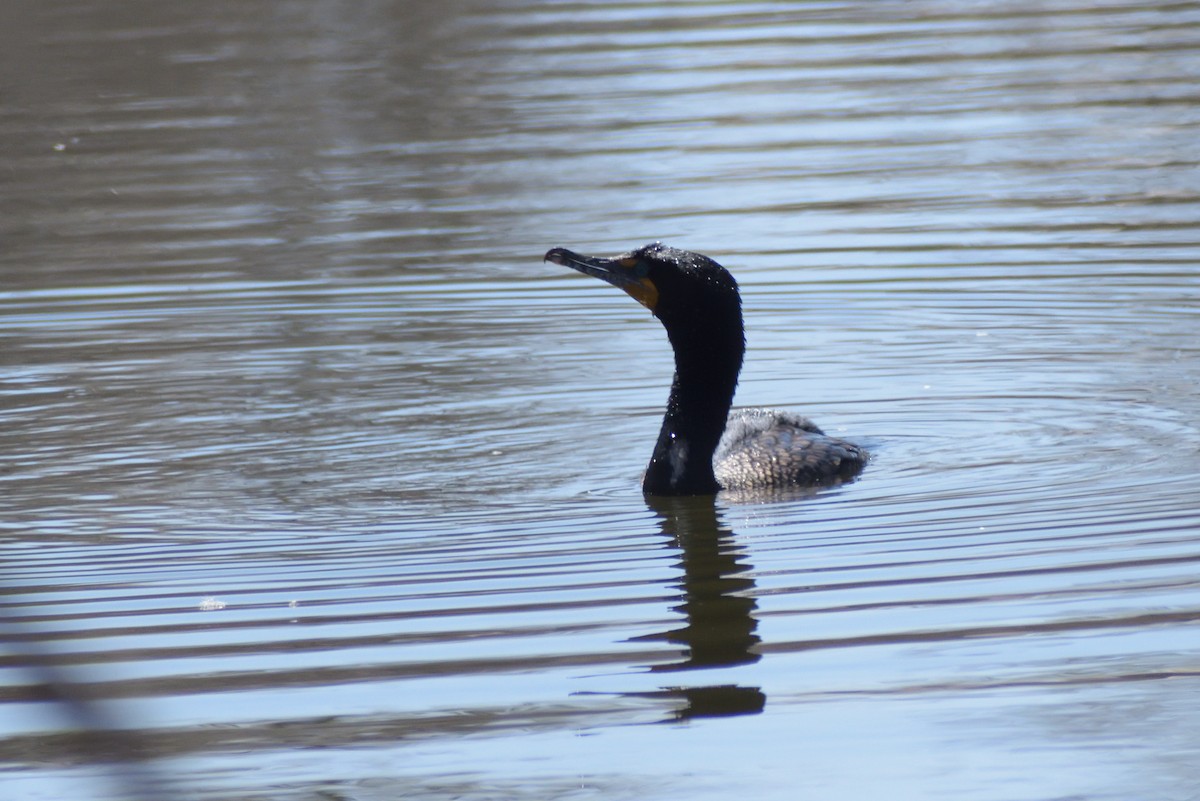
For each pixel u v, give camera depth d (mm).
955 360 15438
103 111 26438
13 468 13367
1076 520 11125
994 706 8578
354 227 20484
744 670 9070
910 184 21312
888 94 25625
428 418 14391
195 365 16078
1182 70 26172
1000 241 18984
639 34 29688
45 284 18906
